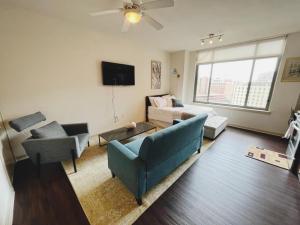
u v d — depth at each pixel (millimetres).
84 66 2926
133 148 1853
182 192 1699
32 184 1813
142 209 1466
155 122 4320
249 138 3344
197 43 3930
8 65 2094
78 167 2160
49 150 1877
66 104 2777
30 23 2201
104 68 3201
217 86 4559
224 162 2350
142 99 4398
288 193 1709
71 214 1407
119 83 3578
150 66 4422
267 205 1536
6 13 1996
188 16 2350
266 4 1983
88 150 2656
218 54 4305
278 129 3539
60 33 2518
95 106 3262
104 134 2699
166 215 1405
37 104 2428
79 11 2215
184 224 1323
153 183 1620
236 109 4125
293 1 1904
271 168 2199
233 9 2129
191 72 4996
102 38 3115
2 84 2078
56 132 2166
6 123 2158
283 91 3381
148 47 4227
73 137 1916
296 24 2666
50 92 2547
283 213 1444
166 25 2713
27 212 1428
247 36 3332
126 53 3646
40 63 2373
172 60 5109
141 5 1679
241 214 1428
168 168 1802
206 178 1955
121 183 1837
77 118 2986
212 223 1334
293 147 2248
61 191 1703
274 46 3393
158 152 1481
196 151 2613
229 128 4082
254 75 3803
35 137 1898
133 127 2996
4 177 1520
